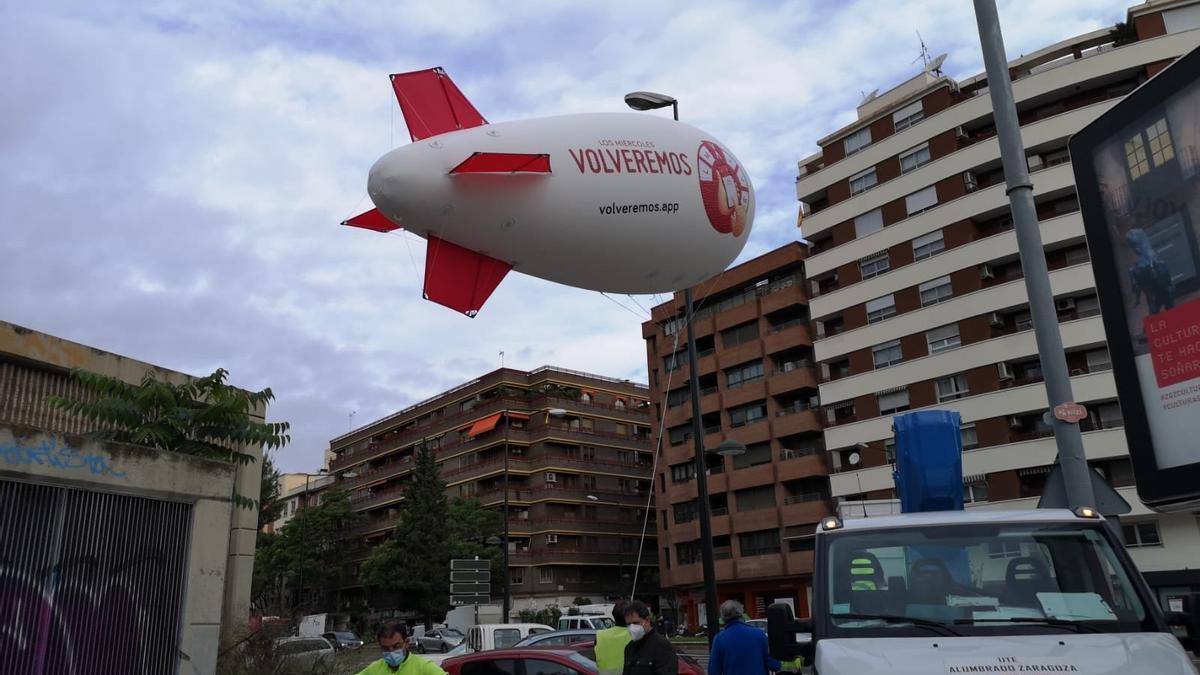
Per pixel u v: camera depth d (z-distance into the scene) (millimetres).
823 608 4816
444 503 57344
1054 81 39688
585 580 62188
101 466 7770
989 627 4480
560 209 10031
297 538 64188
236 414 10664
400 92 10500
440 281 10453
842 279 46312
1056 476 7453
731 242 11680
